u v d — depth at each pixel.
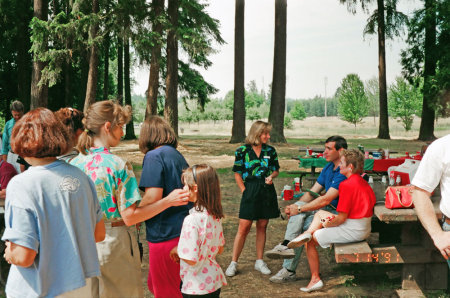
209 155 19.80
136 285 2.74
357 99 65.81
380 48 35.25
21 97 29.92
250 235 6.52
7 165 5.08
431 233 2.69
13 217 1.87
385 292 4.31
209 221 2.91
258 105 127.06
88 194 2.16
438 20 31.19
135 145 26.34
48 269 1.93
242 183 4.95
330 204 4.77
